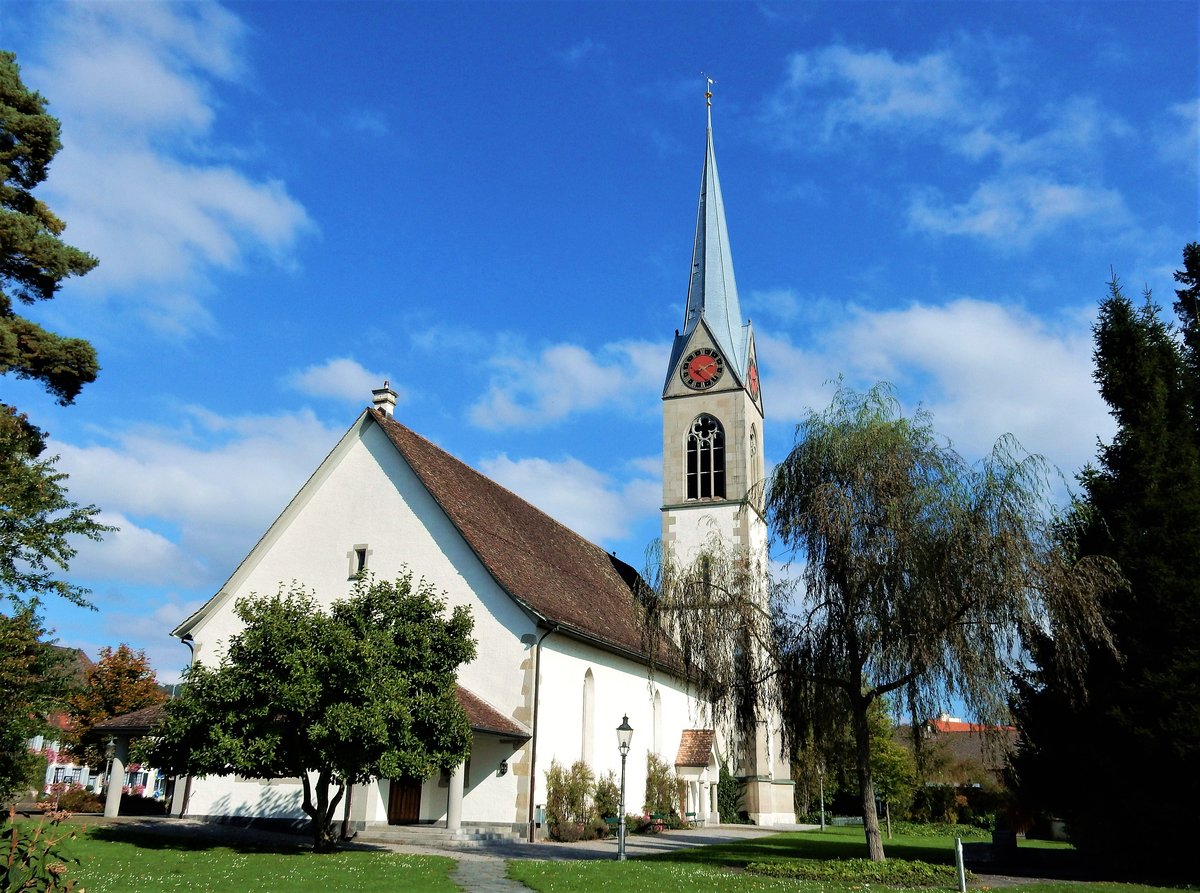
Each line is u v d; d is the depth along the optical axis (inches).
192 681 911.0
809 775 1024.2
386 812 1202.6
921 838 1601.9
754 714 944.3
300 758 882.8
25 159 1122.7
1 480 897.5
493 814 1167.0
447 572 1269.7
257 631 890.7
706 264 2174.0
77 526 929.5
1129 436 1019.9
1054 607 826.2
